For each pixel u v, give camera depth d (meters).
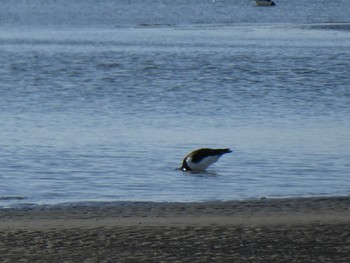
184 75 67.44
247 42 99.62
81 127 41.06
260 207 22.25
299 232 18.72
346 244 17.62
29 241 18.05
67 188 26.67
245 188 26.52
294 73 67.88
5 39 111.75
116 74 68.94
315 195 25.03
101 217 21.03
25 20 159.12
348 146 35.00
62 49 94.75
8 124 42.09
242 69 71.50
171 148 34.81
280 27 125.00
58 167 30.50
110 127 40.97
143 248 17.44
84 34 119.38
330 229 18.98
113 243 17.88
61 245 17.70
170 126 41.25
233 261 16.41
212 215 21.20
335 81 62.19
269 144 35.56
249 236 18.41
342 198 23.50
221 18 151.00
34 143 36.03
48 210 22.06
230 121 42.78
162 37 110.06
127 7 191.12
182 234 18.64
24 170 29.92
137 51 90.62
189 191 26.00
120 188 26.61
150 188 26.56
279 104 49.44
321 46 92.75
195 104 49.88
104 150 34.19
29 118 44.28
